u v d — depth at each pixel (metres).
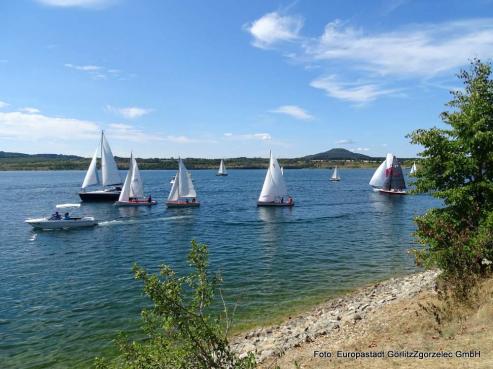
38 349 18.69
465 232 16.16
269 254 37.97
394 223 57.38
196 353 8.71
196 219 63.41
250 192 117.81
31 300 25.45
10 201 95.50
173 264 35.53
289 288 27.02
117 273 32.12
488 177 17.47
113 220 63.12
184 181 79.00
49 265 35.22
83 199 90.31
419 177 18.92
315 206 79.94
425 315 15.17
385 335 14.62
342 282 28.25
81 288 27.94
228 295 25.62
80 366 17.00
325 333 17.72
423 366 10.61
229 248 41.19
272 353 16.12
